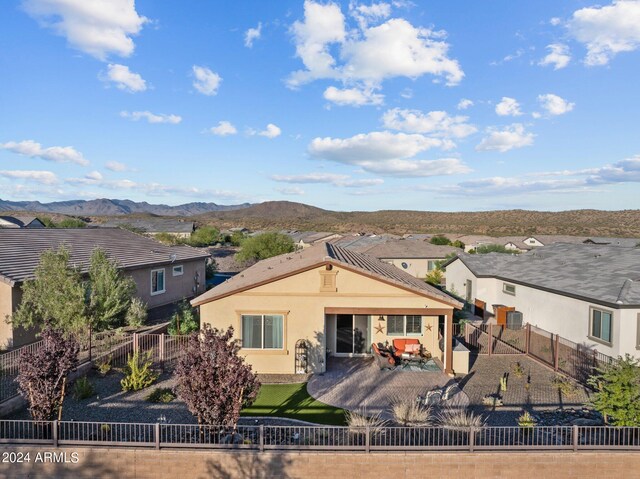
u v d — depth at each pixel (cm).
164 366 1498
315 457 852
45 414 971
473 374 1538
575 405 1243
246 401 989
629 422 952
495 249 5072
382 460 849
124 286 1681
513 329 2345
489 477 854
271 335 1527
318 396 1288
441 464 851
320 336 1518
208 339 947
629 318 1616
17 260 1866
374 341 1723
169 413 1135
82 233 2664
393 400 1255
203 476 857
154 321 2295
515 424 1093
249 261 4934
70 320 1455
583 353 1817
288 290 1519
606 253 2308
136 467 858
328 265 1513
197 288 3212
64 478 859
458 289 3095
